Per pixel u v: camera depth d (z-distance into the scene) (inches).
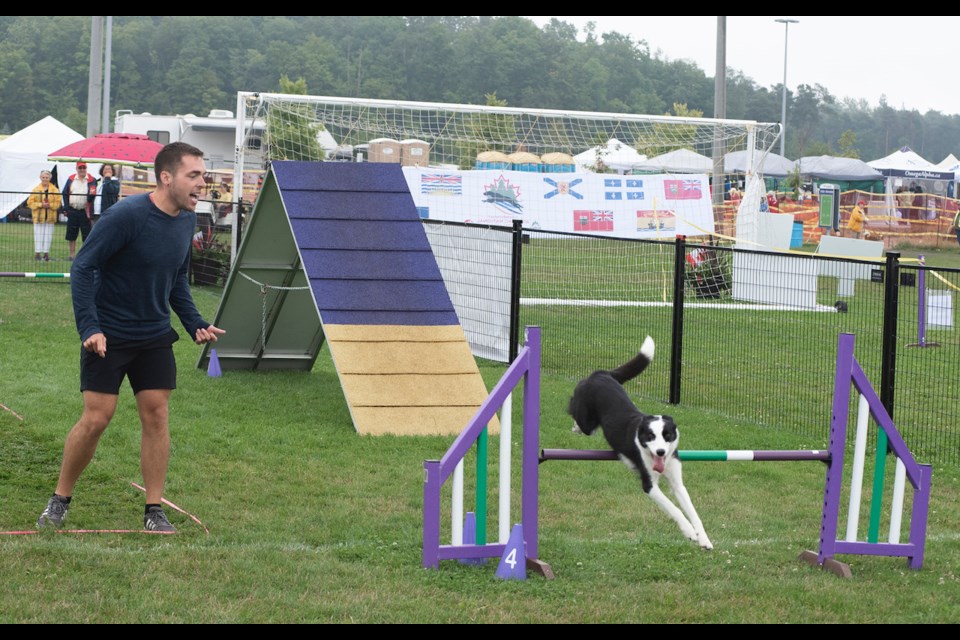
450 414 354.9
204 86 4803.2
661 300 681.6
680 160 1063.6
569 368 478.6
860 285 732.0
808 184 1670.8
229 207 908.6
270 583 202.4
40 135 1147.9
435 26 4827.8
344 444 330.3
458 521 215.8
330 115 824.3
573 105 4626.0
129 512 254.8
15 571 201.0
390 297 378.0
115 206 230.2
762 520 271.1
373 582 205.3
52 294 653.3
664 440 218.8
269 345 445.4
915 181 1823.3
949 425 389.7
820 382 458.9
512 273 479.2
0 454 297.7
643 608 196.7
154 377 239.6
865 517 279.9
